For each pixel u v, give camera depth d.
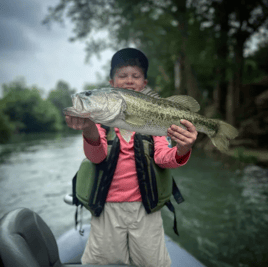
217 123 1.65
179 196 1.64
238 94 18.59
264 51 25.53
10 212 1.16
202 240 4.39
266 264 3.61
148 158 1.47
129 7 19.58
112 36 25.08
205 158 13.50
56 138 34.19
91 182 1.47
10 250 0.96
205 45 18.80
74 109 1.18
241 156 11.93
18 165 11.95
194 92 19.67
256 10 18.72
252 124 16.86
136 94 1.36
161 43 22.91
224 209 5.91
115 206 1.44
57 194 7.19
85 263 1.52
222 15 18.55
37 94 60.59
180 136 1.24
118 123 1.31
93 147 1.35
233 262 3.67
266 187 7.73
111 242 1.45
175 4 18.61
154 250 1.45
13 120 56.16
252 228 4.84
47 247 1.23
